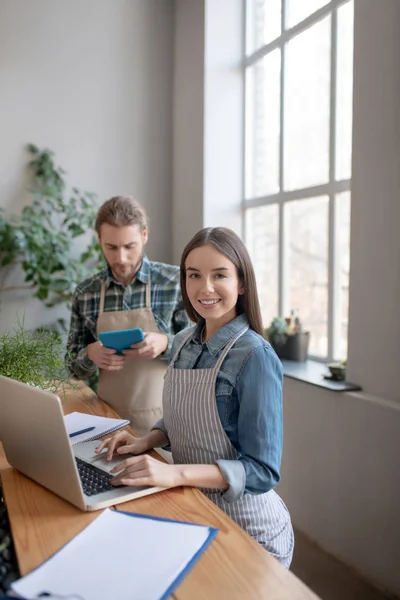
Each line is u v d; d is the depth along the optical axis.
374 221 2.13
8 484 1.26
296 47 3.01
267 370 1.25
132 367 2.16
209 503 1.12
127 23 3.63
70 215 3.43
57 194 3.45
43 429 1.10
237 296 1.34
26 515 1.08
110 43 3.60
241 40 3.43
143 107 3.71
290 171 3.12
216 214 3.43
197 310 1.34
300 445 2.56
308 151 2.97
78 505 1.10
